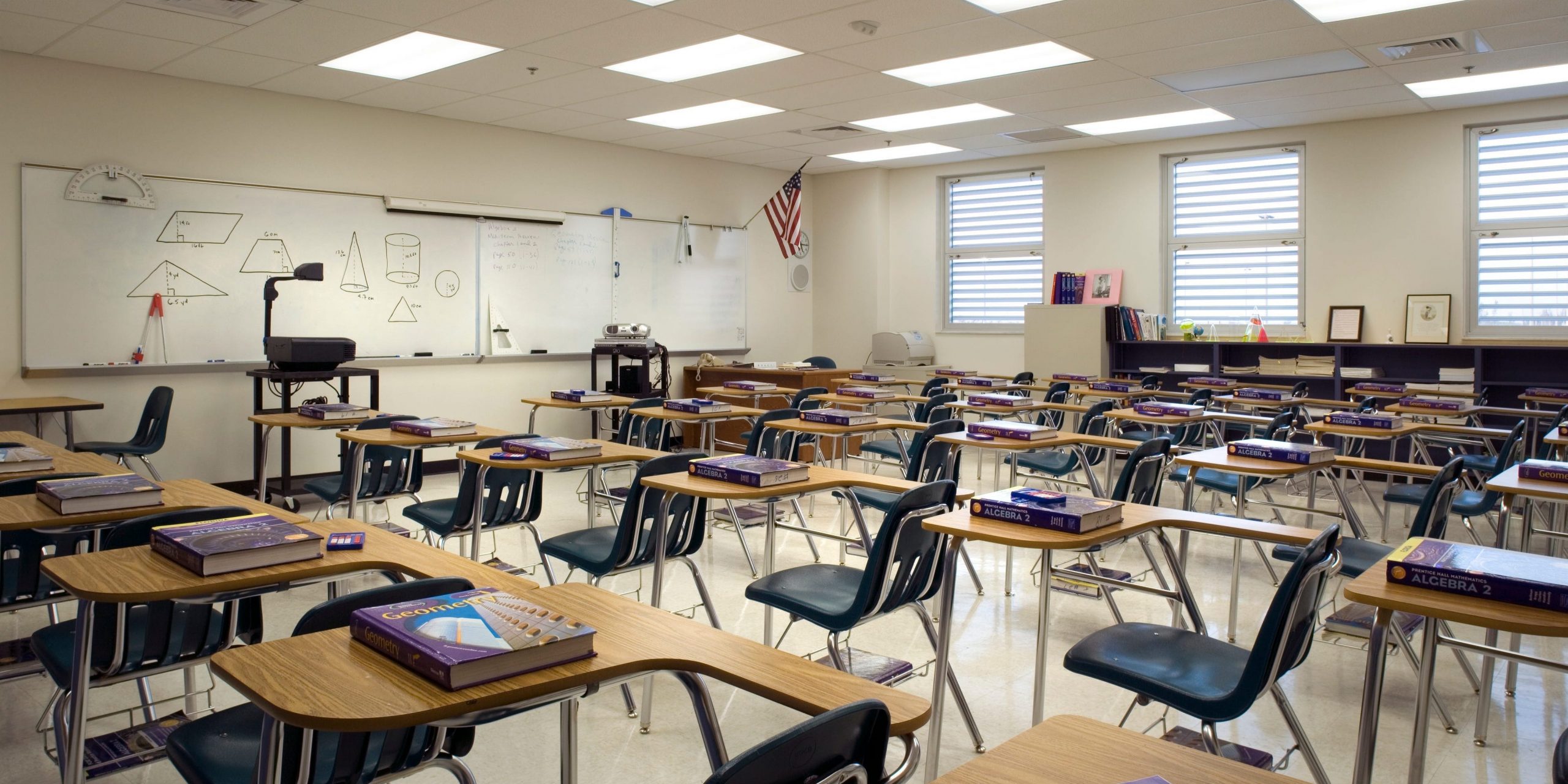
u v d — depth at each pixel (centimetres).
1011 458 540
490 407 837
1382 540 532
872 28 558
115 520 257
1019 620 411
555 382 881
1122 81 688
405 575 211
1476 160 783
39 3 507
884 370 1012
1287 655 217
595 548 341
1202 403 662
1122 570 496
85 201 625
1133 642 246
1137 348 954
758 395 807
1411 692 334
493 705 137
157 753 266
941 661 260
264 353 703
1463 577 183
